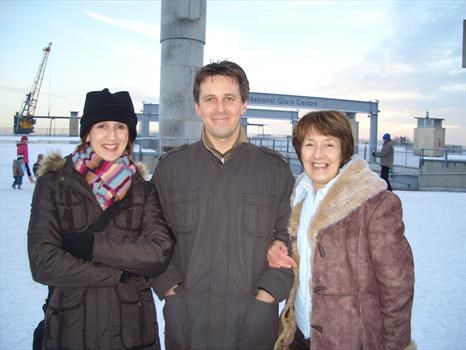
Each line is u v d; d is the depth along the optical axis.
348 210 1.91
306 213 2.21
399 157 27.86
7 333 3.62
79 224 1.89
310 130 2.09
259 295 2.16
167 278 2.20
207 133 2.33
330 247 1.96
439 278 5.22
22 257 5.85
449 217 9.64
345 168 2.02
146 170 2.24
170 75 13.98
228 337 2.12
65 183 1.90
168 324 2.18
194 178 2.26
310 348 2.03
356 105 25.08
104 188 1.93
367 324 1.91
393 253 1.84
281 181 2.35
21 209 9.89
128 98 2.09
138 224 2.01
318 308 1.97
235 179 2.24
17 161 13.91
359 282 1.91
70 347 1.81
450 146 39.81
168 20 13.88
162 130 14.31
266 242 2.24
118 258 1.83
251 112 32.19
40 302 4.29
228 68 2.24
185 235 2.22
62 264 1.74
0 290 4.60
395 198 1.89
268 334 2.16
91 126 1.98
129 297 1.92
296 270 2.22
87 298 1.85
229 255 2.17
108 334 1.85
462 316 4.08
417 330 3.78
